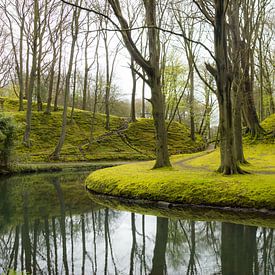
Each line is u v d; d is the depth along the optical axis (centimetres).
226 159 1498
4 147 2466
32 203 1552
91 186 1766
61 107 5081
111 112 6812
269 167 1858
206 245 959
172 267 812
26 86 5212
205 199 1256
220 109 1512
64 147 3831
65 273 771
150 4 1783
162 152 1884
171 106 5238
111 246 996
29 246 985
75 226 1202
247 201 1179
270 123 3091
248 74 2773
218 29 1427
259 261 815
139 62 1753
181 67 4266
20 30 4253
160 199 1355
